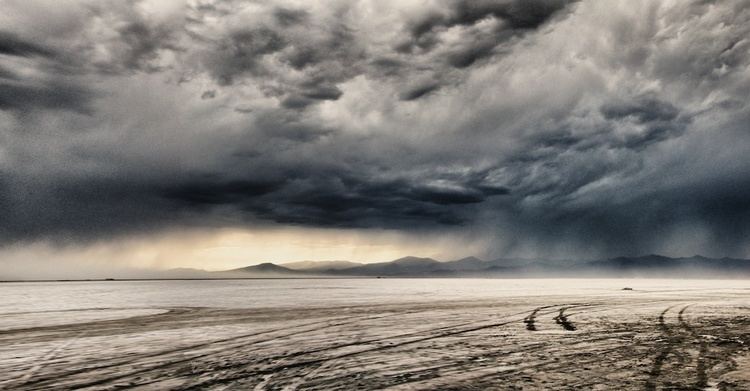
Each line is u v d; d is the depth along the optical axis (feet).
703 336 63.57
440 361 46.88
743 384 35.68
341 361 47.47
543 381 37.58
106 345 60.54
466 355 50.26
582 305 130.72
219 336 68.69
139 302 172.24
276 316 102.27
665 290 266.77
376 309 121.39
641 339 61.11
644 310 109.91
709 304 131.03
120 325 86.17
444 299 172.55
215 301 173.37
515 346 56.29
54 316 109.19
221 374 41.75
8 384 38.91
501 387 35.78
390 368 43.62
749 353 49.70
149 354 53.11
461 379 38.70
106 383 38.91
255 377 40.37
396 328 76.79
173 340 64.69
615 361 45.70
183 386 37.45
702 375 38.96
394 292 264.72
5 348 58.90
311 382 38.27
